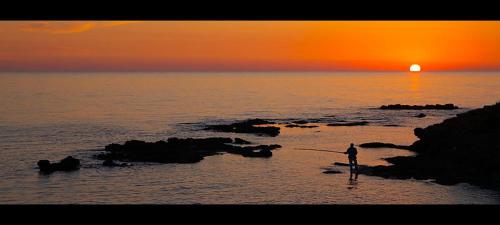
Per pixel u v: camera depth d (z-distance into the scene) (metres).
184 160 32.38
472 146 28.39
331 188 23.42
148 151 34.88
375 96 122.50
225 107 89.19
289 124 57.16
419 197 21.27
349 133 49.19
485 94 126.25
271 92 147.62
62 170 29.94
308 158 33.44
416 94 130.25
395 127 54.44
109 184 25.98
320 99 112.00
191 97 121.81
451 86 184.00
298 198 21.64
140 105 94.56
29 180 27.33
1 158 35.31
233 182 25.66
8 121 63.47
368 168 27.92
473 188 22.75
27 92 141.25
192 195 22.98
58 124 60.09
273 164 31.09
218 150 37.19
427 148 34.19
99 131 52.84
